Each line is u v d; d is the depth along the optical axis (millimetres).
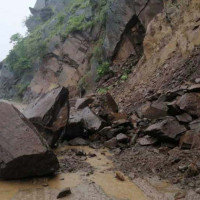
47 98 8977
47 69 34594
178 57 13391
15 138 6316
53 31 36625
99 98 12695
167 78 12617
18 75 41594
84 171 6805
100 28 26641
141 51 20609
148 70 15523
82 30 29484
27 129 6512
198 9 13469
